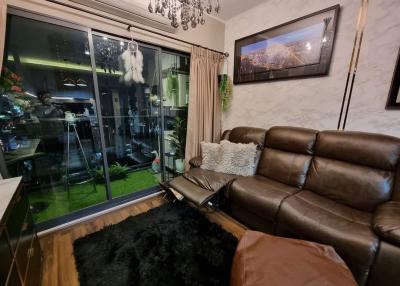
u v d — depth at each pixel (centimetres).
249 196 177
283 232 156
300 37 212
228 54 295
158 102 260
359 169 163
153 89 257
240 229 187
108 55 212
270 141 230
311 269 96
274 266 98
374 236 115
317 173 184
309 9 204
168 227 186
